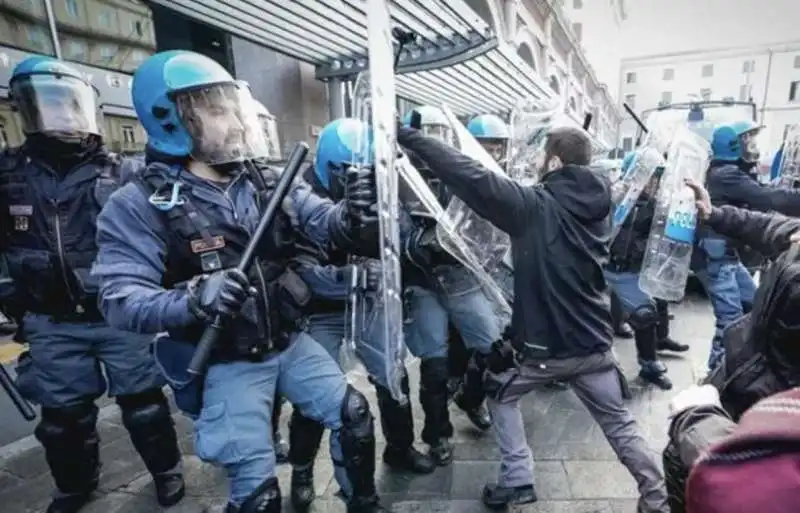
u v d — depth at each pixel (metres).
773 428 0.55
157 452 1.97
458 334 2.72
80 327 1.78
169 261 1.23
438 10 3.22
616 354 3.49
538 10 11.20
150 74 1.20
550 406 2.75
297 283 1.40
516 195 1.59
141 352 1.86
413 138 1.63
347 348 2.03
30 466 2.29
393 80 1.23
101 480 2.17
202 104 1.20
